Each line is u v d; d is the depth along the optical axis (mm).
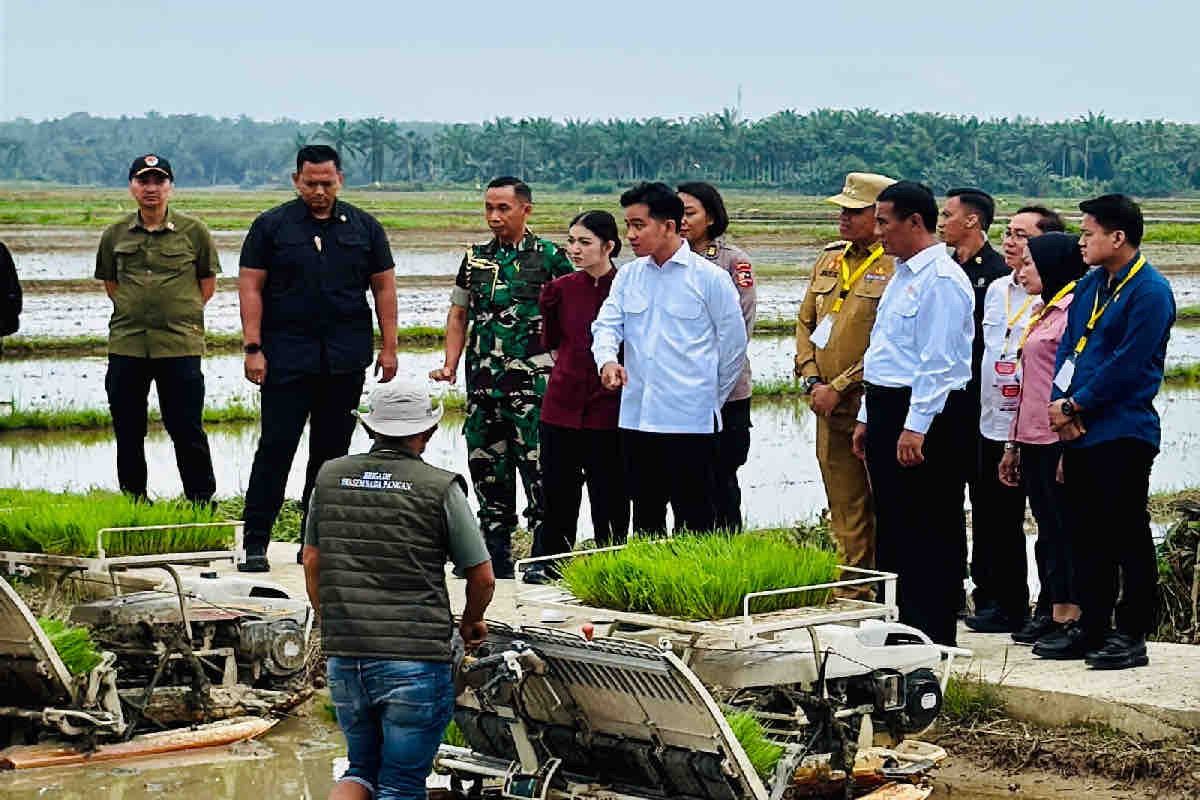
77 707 8602
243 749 8969
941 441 9172
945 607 9266
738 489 11250
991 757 8477
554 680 7137
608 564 7578
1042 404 9789
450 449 20484
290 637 9523
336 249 11906
